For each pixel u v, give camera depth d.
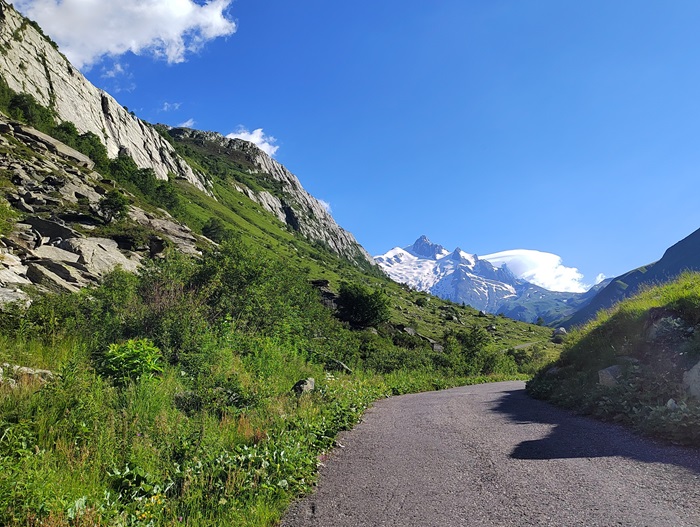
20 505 3.75
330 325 31.73
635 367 9.23
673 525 3.67
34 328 11.56
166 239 49.00
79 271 25.62
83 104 137.62
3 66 109.38
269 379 12.35
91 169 75.94
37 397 6.27
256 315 19.95
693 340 8.85
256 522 4.37
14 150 57.88
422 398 15.73
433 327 107.88
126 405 7.40
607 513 4.01
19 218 33.50
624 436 6.84
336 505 4.85
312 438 7.38
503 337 122.00
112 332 12.90
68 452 5.22
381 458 6.73
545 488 4.78
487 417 9.75
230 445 6.67
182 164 179.62
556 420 8.71
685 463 5.27
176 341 12.73
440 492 4.97
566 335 16.91
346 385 16.27
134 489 4.77
